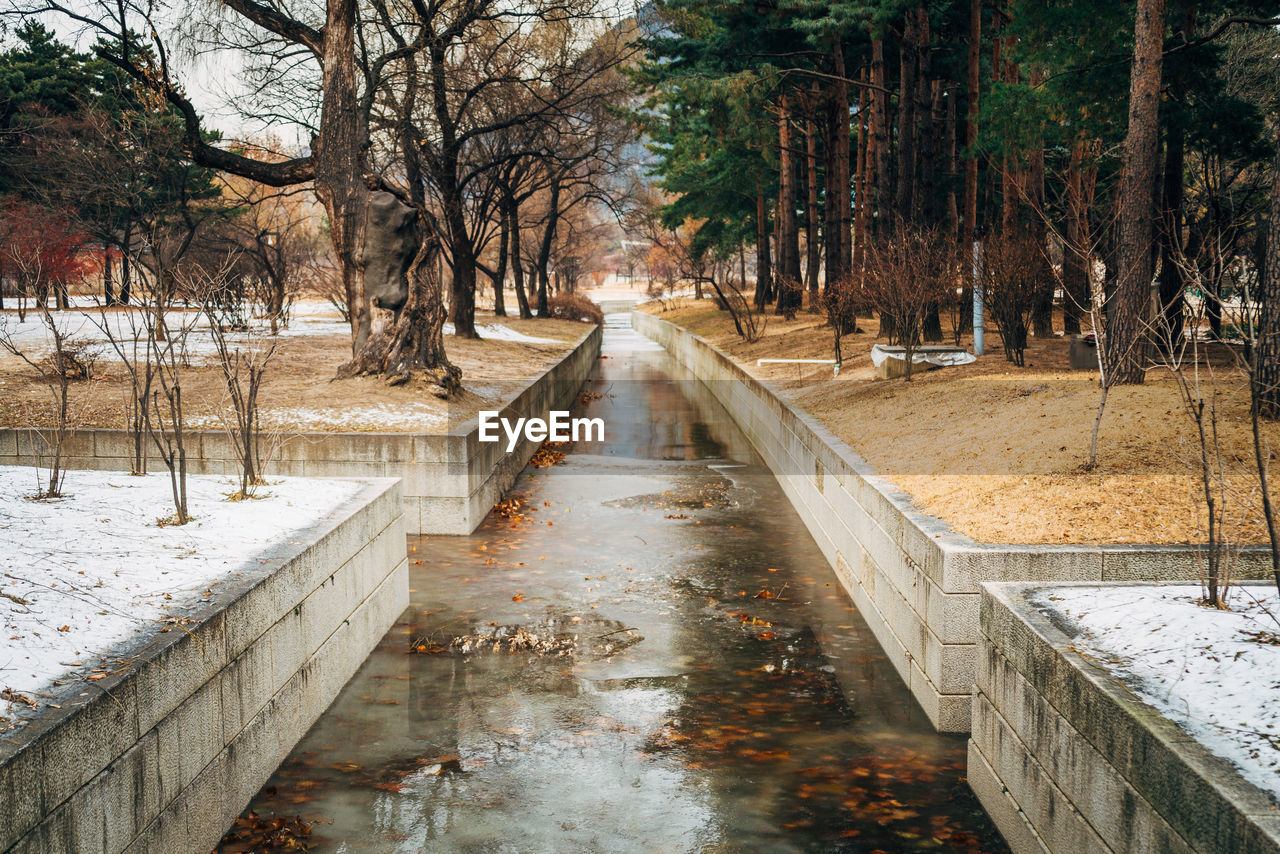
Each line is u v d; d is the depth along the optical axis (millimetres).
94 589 5863
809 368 21953
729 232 51844
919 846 5566
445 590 10508
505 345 29281
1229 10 18406
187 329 9859
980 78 26875
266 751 6258
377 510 8898
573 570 11297
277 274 34969
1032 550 6773
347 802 6023
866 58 30750
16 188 28969
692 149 29250
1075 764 4676
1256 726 3994
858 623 9586
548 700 7652
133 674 4602
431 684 7980
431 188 31453
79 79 31766
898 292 17672
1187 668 4578
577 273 83812
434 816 5859
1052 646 4965
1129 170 11875
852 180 45906
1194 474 7930
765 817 5875
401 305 16016
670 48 27266
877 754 6754
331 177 16250
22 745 3805
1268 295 9109
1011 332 15688
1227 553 5586
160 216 30531
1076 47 16797
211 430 12922
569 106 27219
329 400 14719
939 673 7043
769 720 7305
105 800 4348
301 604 6910
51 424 13203
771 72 23797
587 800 6070
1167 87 17156
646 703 7605
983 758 6035
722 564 11617
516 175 43000
